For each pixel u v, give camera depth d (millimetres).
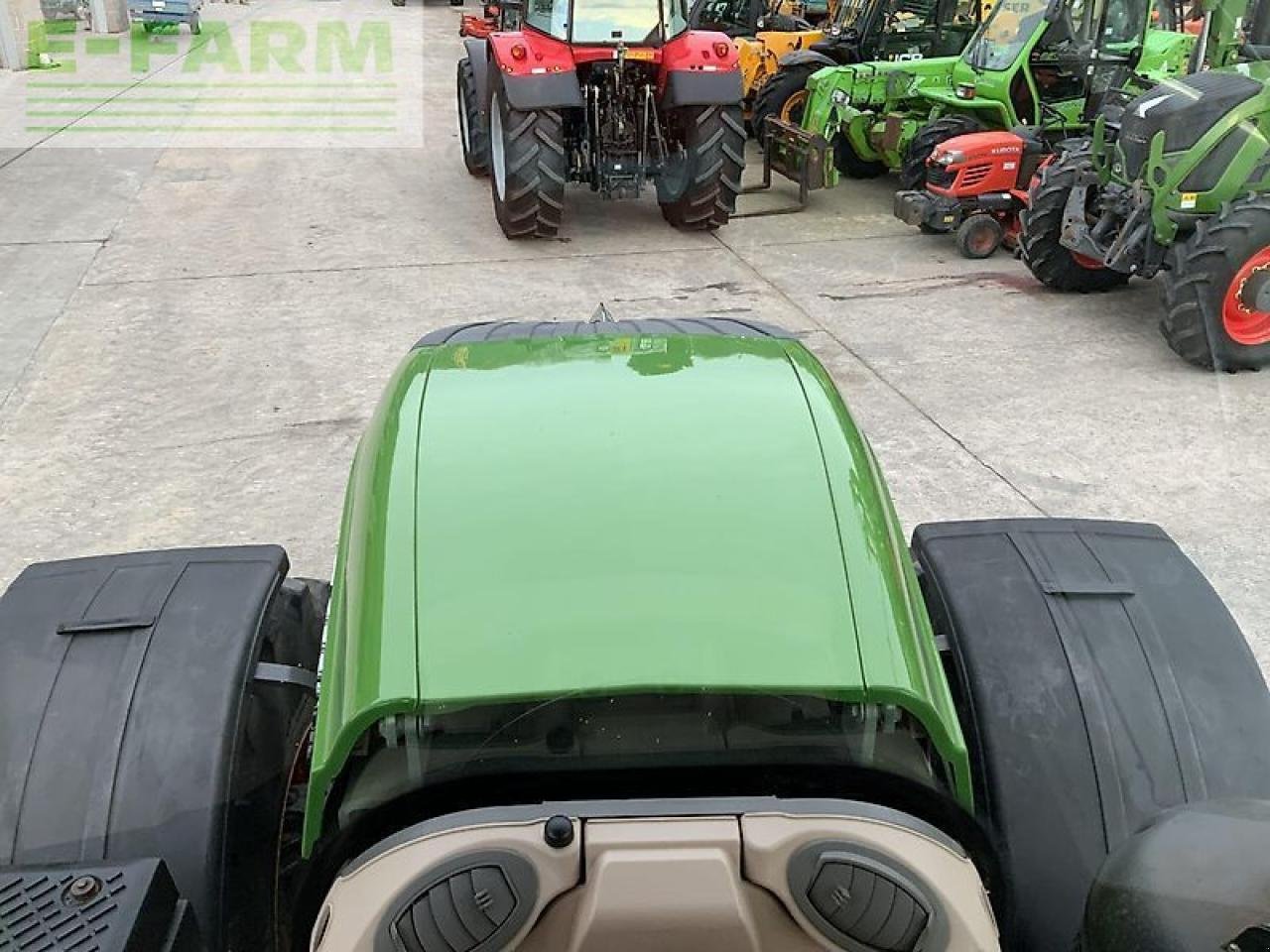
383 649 1698
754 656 1678
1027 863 1946
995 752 2039
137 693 2074
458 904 1408
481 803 1732
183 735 2016
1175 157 5867
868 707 1688
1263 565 4160
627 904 1389
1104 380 5887
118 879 1639
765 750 1726
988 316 6883
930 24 10773
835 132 9688
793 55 11047
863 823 1486
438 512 1913
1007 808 1986
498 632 1709
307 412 5645
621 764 1721
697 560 1813
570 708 1688
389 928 1413
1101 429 5301
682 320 3109
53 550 4426
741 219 9336
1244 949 1172
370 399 5785
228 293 7477
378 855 1501
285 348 6492
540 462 2023
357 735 1653
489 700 1631
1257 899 1228
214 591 2320
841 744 1728
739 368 2371
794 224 9164
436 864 1446
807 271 7891
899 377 5938
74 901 1597
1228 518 4500
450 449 2064
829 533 1876
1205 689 2100
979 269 7895
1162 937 1246
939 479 4824
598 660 1667
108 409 5711
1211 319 5766
